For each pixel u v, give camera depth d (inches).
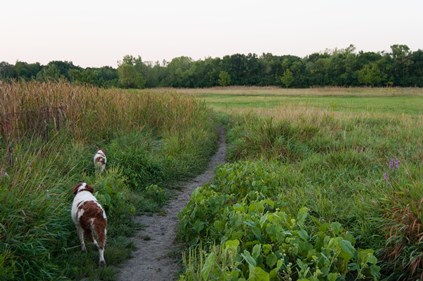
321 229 199.2
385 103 1405.0
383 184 271.3
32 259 203.0
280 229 186.9
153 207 326.0
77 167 358.6
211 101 1673.2
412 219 193.8
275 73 3447.3
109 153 406.9
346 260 172.4
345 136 503.5
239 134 648.4
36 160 289.9
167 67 3690.9
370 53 3398.1
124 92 682.2
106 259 228.1
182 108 702.5
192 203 264.4
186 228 253.9
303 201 269.4
